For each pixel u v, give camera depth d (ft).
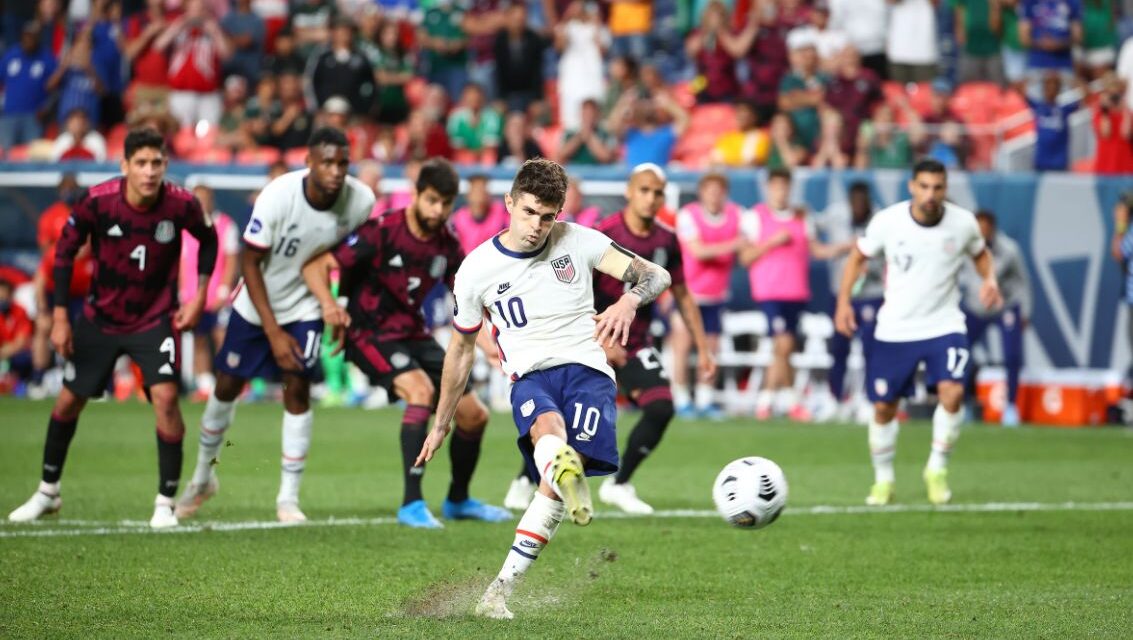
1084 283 210.79
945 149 230.68
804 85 243.40
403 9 289.33
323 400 216.54
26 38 262.67
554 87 287.48
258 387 219.82
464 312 70.08
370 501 117.19
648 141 238.68
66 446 101.30
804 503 118.73
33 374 215.92
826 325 210.18
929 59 260.01
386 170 218.59
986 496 124.36
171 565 82.94
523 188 67.00
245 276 101.55
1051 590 78.74
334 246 104.01
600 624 67.26
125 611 69.26
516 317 70.49
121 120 267.59
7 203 217.15
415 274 104.32
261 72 281.33
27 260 217.36
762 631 66.39
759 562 87.86
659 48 289.33
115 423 178.29
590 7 285.84
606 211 213.66
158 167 94.07
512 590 70.08
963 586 79.97
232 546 90.68
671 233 114.01
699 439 172.04
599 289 112.57
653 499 121.08
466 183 214.48
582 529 101.96
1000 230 212.23
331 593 74.90
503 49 263.29
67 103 260.21
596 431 69.36
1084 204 210.79
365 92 248.93
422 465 70.33
